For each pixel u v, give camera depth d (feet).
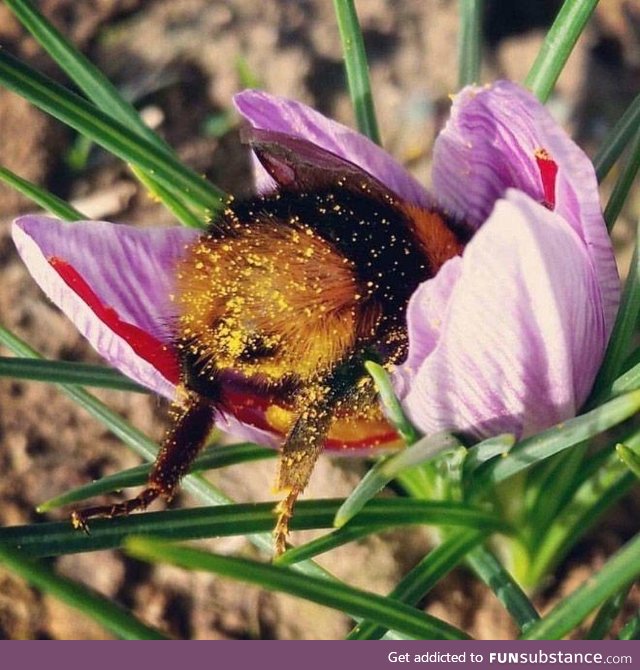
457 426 0.31
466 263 0.26
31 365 0.34
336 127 0.31
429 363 0.29
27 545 0.28
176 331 0.31
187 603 0.40
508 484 0.35
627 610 0.38
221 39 0.50
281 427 0.33
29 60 0.50
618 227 0.45
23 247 0.31
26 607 0.39
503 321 0.27
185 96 0.49
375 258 0.30
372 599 0.28
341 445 0.33
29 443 0.43
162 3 0.51
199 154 0.48
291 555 0.31
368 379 0.31
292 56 0.49
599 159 0.35
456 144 0.31
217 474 0.41
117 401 0.43
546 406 0.30
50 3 0.51
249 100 0.31
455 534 0.33
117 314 0.31
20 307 0.45
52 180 0.48
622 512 0.40
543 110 0.27
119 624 0.25
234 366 0.31
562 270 0.27
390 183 0.32
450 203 0.32
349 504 0.29
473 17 0.37
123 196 0.47
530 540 0.36
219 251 0.30
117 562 0.40
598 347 0.30
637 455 0.29
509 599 0.33
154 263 0.32
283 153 0.29
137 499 0.31
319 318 0.30
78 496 0.33
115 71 0.50
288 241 0.30
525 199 0.25
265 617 0.39
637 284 0.31
